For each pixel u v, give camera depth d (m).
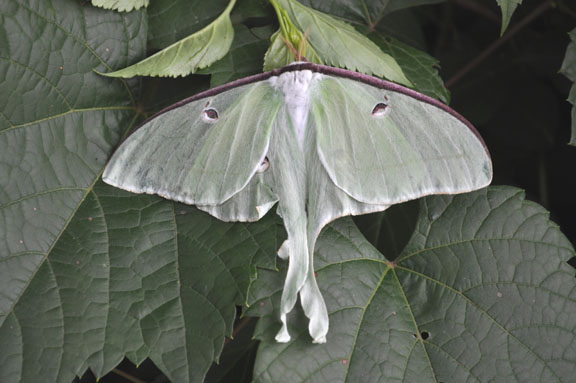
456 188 0.44
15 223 0.45
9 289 0.44
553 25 0.55
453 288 0.46
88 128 0.47
